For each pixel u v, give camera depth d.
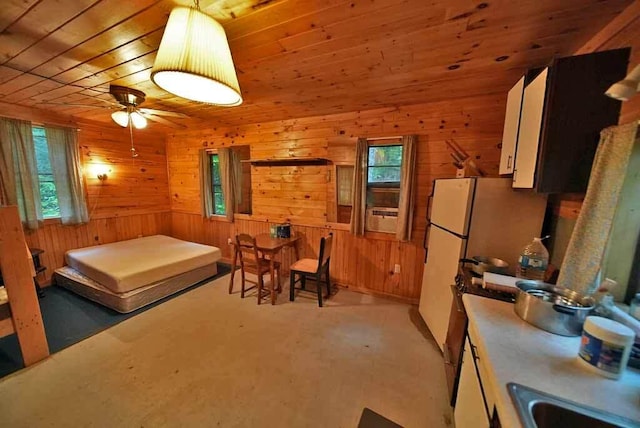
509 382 0.75
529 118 1.46
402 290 3.05
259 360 2.00
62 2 1.18
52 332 2.32
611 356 0.77
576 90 1.22
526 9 1.20
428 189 2.78
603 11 1.21
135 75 2.02
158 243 3.96
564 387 0.74
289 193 3.65
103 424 1.45
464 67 1.84
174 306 2.85
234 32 1.42
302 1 1.16
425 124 2.73
